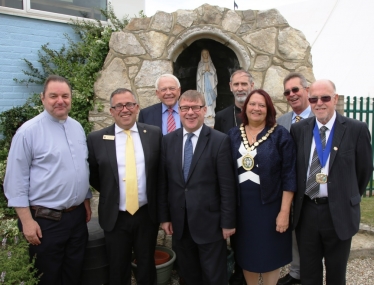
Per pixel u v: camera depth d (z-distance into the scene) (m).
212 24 4.54
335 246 2.51
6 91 5.57
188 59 5.20
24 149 2.48
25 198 2.48
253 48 4.57
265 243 2.60
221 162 2.58
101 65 4.91
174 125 3.48
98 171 2.84
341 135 2.47
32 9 5.66
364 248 3.78
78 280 2.77
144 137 2.82
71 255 2.67
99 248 2.87
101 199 2.75
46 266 2.54
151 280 2.88
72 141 2.64
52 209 2.52
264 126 2.67
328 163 2.48
